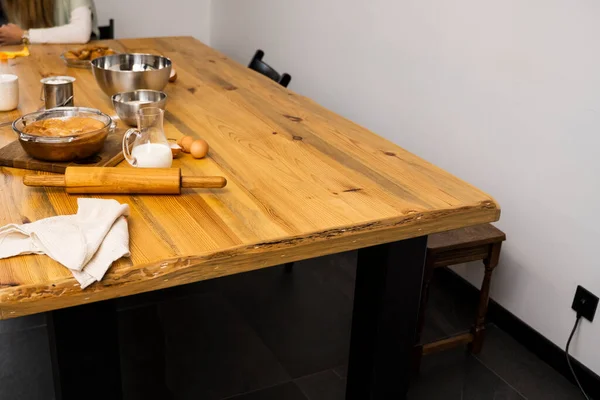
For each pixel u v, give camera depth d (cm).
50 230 123
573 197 215
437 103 270
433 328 251
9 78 206
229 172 161
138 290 121
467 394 219
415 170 170
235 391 213
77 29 306
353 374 184
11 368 220
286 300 264
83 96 222
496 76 238
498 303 256
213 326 246
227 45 476
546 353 236
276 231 133
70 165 156
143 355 228
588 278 215
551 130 219
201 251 124
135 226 133
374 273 164
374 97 312
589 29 200
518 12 224
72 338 132
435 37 265
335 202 148
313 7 353
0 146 172
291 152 177
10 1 309
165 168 148
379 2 297
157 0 477
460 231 222
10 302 112
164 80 212
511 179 239
